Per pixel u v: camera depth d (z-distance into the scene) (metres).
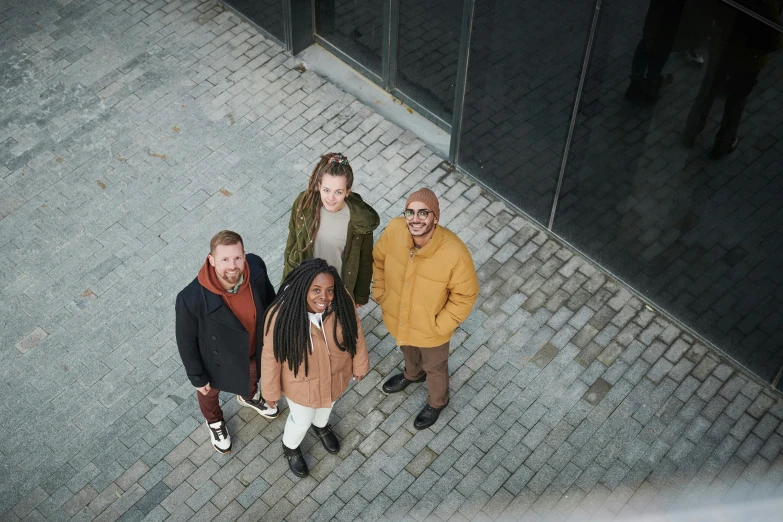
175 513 6.01
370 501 6.09
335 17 8.74
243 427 6.44
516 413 6.57
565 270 7.44
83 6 9.55
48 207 7.81
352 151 8.29
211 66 9.02
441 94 8.29
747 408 6.64
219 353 5.41
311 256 5.82
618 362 6.87
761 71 5.48
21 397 6.57
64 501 6.05
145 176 8.05
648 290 7.19
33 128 8.44
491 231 7.69
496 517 6.03
